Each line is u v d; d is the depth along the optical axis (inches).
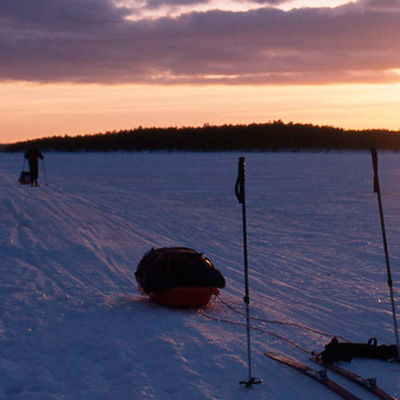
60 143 5128.0
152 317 288.5
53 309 305.9
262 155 3412.9
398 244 526.0
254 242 546.0
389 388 200.5
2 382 209.2
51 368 224.1
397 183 1298.0
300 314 302.2
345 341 256.2
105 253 486.3
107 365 226.5
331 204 887.1
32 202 908.0
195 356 234.2
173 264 314.5
